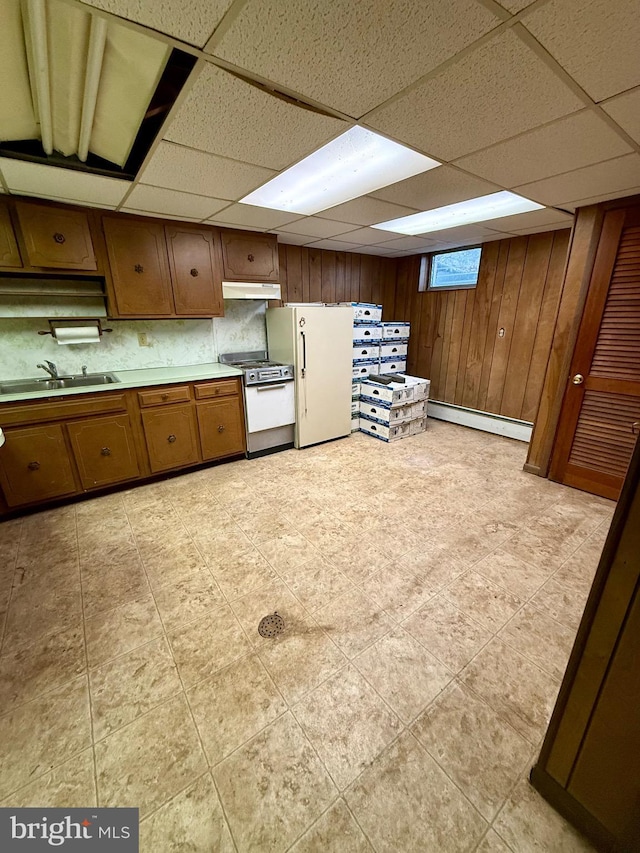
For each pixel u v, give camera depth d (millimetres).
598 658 877
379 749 1187
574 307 2719
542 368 3715
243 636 1600
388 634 1608
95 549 2193
